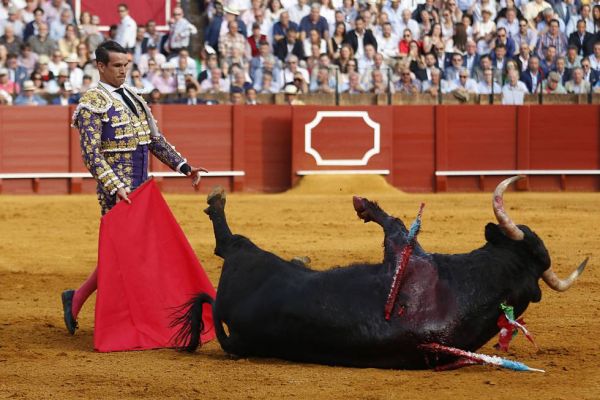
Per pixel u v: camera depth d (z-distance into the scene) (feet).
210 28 138.21
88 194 131.23
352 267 37.78
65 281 63.93
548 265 37.50
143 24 144.36
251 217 101.91
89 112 44.27
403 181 137.59
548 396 34.06
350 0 141.69
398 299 36.55
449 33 142.41
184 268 45.19
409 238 37.01
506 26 144.05
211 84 135.85
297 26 139.44
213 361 40.22
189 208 111.04
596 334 45.50
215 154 134.10
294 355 38.60
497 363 36.73
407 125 137.39
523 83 141.18
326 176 135.23
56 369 39.06
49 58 134.41
